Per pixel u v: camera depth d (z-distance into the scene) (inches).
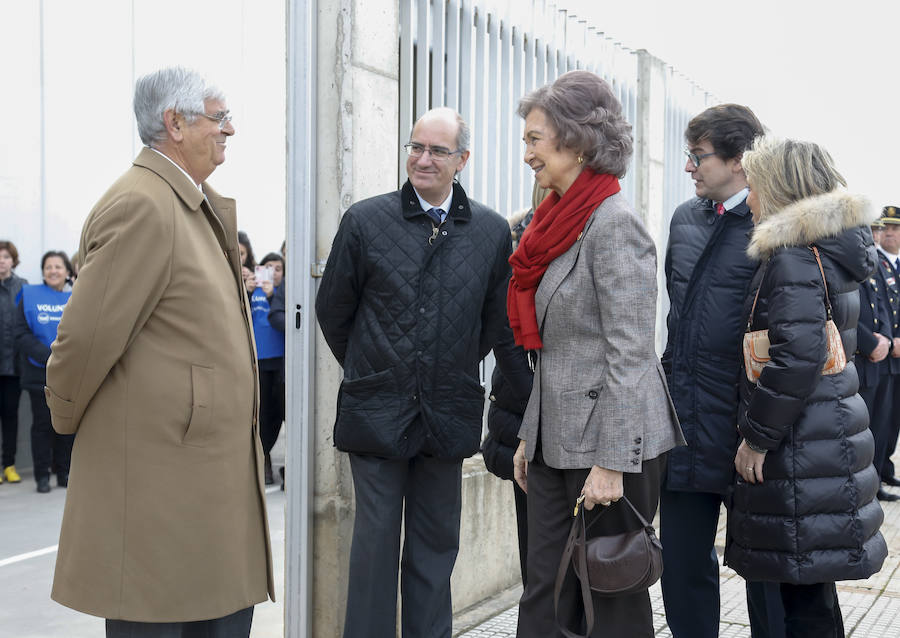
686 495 125.5
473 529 162.6
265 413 279.1
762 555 106.8
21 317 267.4
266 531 101.8
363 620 119.4
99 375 88.9
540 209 102.2
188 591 92.0
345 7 129.8
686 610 126.6
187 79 94.4
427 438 118.6
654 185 243.6
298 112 131.1
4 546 209.8
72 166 294.8
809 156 108.5
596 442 95.3
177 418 91.4
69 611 165.3
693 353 122.8
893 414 287.6
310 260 132.2
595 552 92.9
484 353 128.9
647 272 95.0
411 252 118.2
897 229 288.4
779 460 105.1
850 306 108.9
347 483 134.4
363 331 119.3
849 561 104.6
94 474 91.0
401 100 149.6
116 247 88.0
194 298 92.3
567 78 98.0
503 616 157.5
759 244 106.2
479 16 166.6
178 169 94.0
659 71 244.1
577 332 97.4
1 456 286.2
